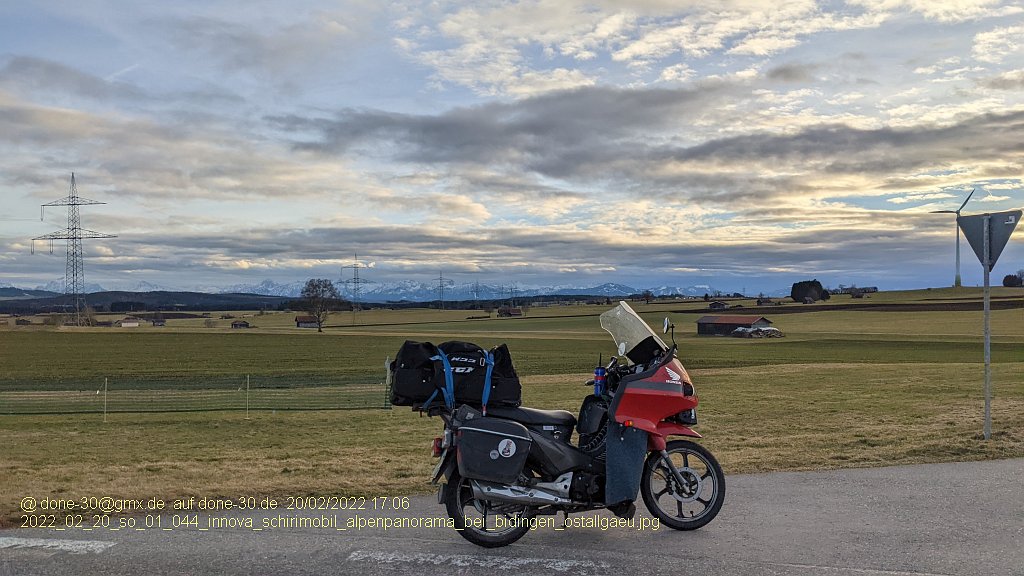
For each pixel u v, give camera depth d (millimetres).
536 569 5242
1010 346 76250
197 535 6086
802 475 8344
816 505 6965
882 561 5324
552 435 6117
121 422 24281
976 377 27953
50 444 17125
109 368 60750
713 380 33125
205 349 82500
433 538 6047
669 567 5254
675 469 6375
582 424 6340
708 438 12492
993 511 6672
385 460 10391
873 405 18547
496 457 5855
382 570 5234
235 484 7980
